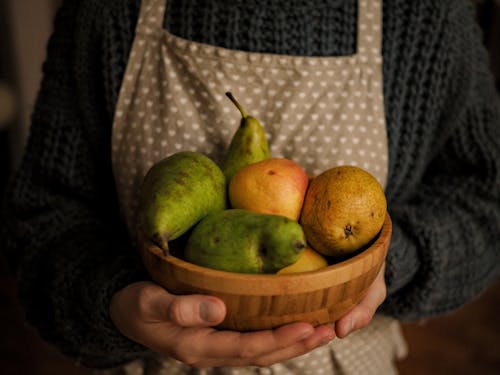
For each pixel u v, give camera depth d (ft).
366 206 1.35
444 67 1.95
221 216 1.32
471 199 2.05
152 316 1.37
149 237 1.30
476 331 5.19
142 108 1.90
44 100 1.97
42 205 1.99
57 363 4.76
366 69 1.91
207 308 1.21
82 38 1.88
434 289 1.96
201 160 1.46
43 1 6.02
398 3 1.91
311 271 1.23
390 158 2.01
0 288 5.70
